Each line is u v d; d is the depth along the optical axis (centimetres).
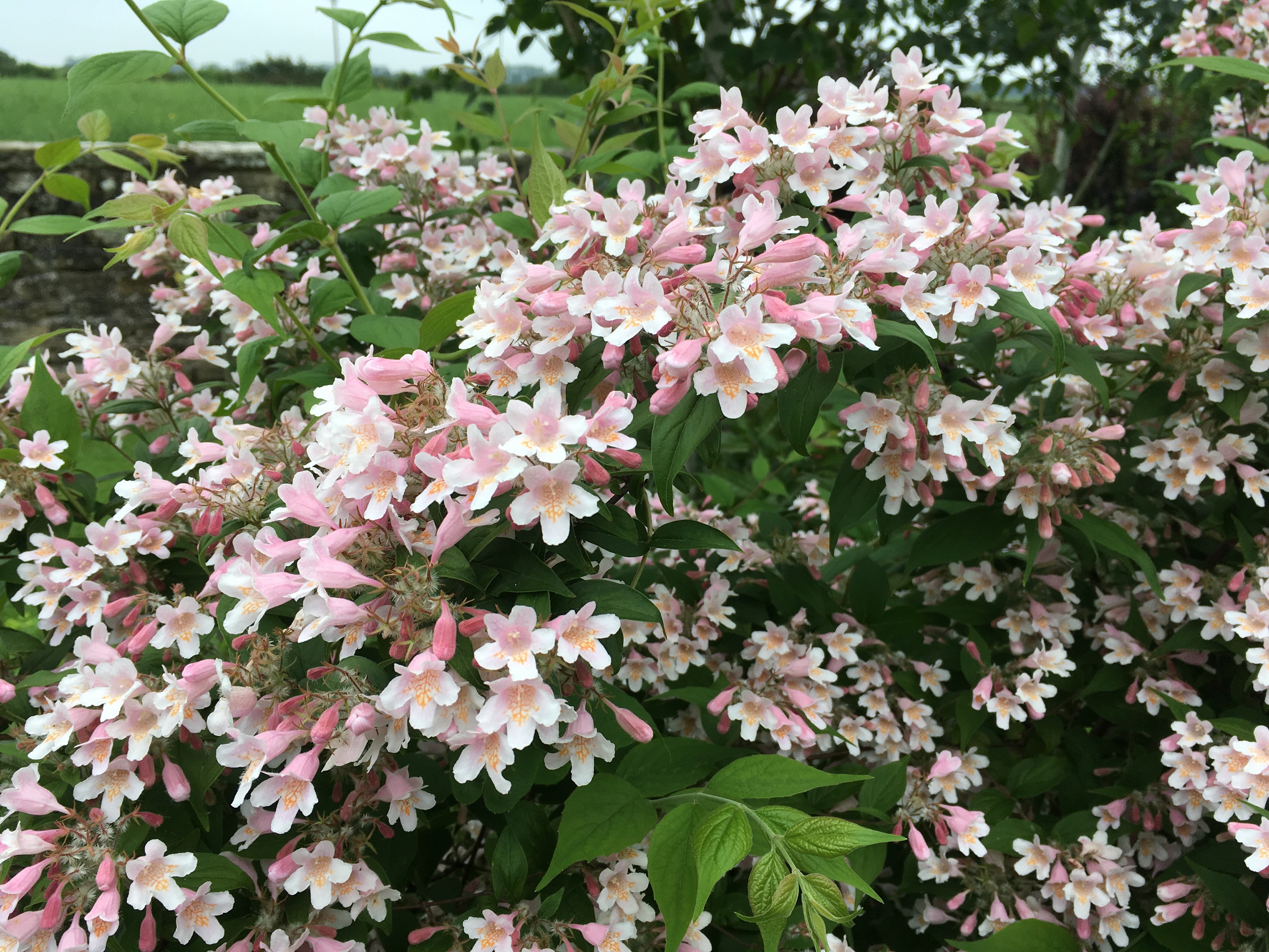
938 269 27
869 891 20
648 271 25
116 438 40
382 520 22
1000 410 28
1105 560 36
